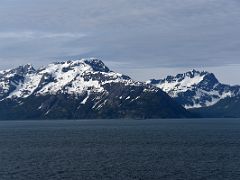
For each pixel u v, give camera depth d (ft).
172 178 374.84
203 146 647.97
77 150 605.31
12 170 417.69
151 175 388.98
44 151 594.24
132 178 376.27
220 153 548.31
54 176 385.91
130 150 598.75
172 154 543.39
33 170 417.08
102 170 416.87
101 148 631.97
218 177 377.30
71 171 411.54
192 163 457.68
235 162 462.19
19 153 569.64
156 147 639.35
